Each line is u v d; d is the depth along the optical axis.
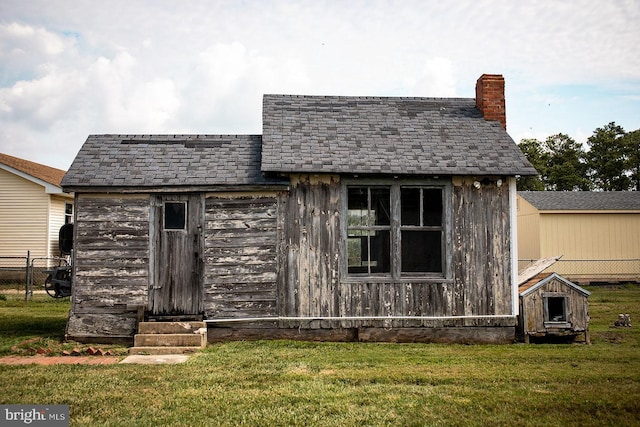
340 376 7.81
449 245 10.90
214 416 6.16
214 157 11.38
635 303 16.92
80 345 10.09
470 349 10.00
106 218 10.60
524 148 47.81
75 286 10.52
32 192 22.23
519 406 6.54
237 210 10.73
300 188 10.78
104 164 10.92
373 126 11.98
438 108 12.98
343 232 10.77
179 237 10.67
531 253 25.05
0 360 9.00
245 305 10.60
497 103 12.69
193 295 10.62
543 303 10.92
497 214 11.05
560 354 9.48
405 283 10.80
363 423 5.98
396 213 10.88
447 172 10.54
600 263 24.02
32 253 22.02
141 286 10.55
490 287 10.95
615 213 24.27
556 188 45.62
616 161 45.22
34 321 12.85
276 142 11.06
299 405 6.53
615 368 8.43
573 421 6.08
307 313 10.65
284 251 10.69
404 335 10.79
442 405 6.57
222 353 9.41
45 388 7.16
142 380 7.58
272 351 9.58
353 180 10.81
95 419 6.05
